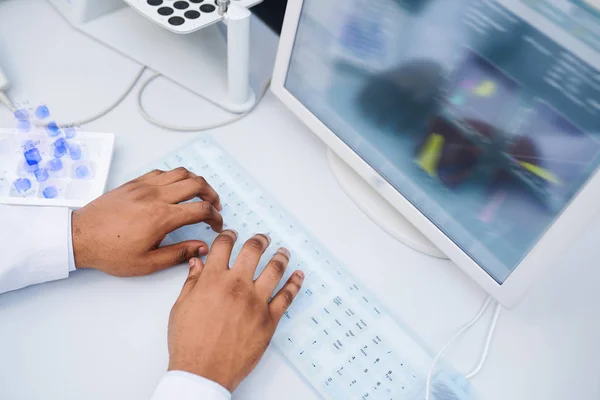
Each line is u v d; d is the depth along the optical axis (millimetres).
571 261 643
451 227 570
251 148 701
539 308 597
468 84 487
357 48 559
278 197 657
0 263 523
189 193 598
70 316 538
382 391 520
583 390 536
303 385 519
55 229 549
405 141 570
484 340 566
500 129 483
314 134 729
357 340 549
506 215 513
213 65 772
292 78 653
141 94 735
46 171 616
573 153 438
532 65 434
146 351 522
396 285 598
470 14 453
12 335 521
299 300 569
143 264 556
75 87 728
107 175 632
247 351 503
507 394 529
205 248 583
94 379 501
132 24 804
